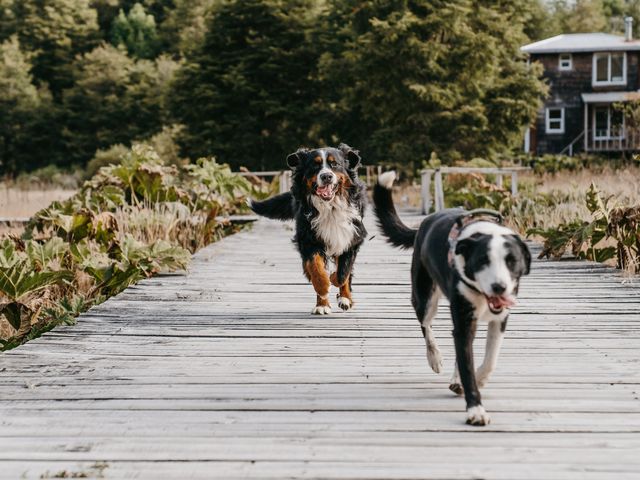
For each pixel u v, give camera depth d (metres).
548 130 36.78
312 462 2.99
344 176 6.28
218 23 37.81
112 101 52.03
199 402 3.78
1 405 3.73
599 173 20.47
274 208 7.47
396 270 8.72
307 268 6.24
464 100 31.70
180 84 37.72
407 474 2.86
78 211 8.20
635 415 3.55
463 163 24.28
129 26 64.31
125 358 4.68
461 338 3.53
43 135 51.69
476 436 3.27
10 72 51.91
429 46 30.55
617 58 36.00
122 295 6.91
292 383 4.12
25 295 6.36
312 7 38.72
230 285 7.53
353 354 4.79
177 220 10.27
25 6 58.03
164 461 3.01
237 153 36.56
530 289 7.16
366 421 3.48
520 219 12.12
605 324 5.65
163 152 44.00
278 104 36.41
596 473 2.86
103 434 3.32
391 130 32.31
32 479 2.86
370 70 31.89
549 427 3.38
